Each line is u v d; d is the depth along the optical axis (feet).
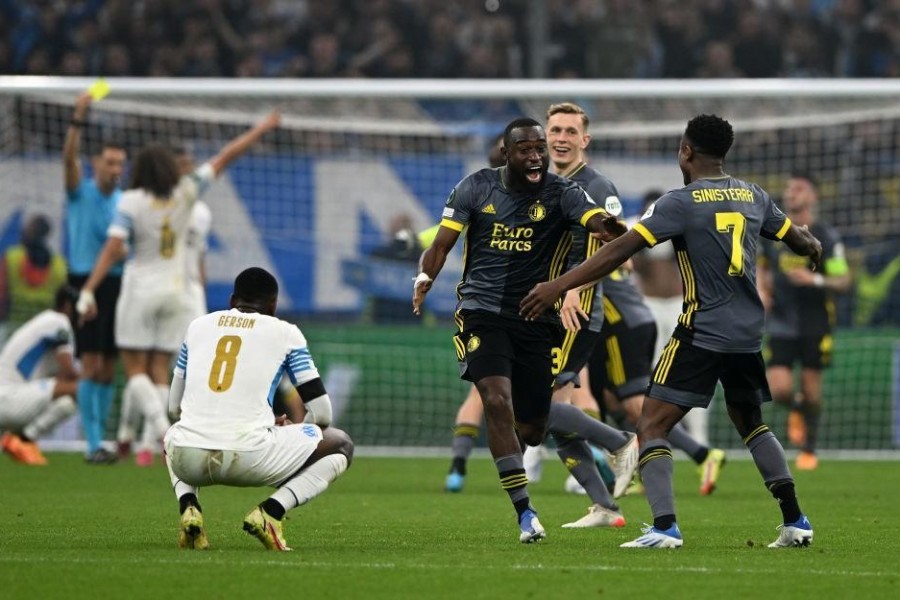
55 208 180.24
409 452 164.66
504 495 110.63
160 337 134.92
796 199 142.20
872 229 193.77
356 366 167.53
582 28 229.45
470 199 72.79
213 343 69.56
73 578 58.75
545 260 72.69
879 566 64.34
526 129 71.20
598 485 83.82
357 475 133.39
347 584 57.47
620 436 84.53
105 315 139.44
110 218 139.95
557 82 156.97
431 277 73.46
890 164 194.29
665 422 70.13
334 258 185.57
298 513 93.71
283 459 68.28
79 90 157.38
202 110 181.27
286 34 232.53
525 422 74.59
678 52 230.07
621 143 185.26
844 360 167.94
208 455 67.46
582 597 54.44
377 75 230.68
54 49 229.04
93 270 139.33
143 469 132.16
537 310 67.82
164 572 60.44
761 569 62.64
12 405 135.03
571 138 88.07
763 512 96.73
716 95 156.25
